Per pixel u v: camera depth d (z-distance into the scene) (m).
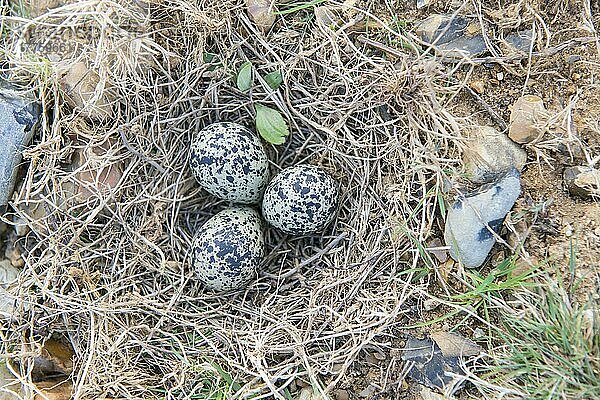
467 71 0.37
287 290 0.39
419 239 0.36
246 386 0.35
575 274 0.34
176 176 0.39
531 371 0.33
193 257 0.38
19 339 0.38
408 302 0.36
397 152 0.37
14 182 0.39
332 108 0.38
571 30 0.37
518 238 0.35
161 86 0.39
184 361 0.37
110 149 0.38
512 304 0.35
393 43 0.38
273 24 0.39
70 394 0.37
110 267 0.39
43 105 0.38
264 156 0.38
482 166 0.36
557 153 0.36
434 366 0.35
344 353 0.36
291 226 0.38
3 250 0.40
